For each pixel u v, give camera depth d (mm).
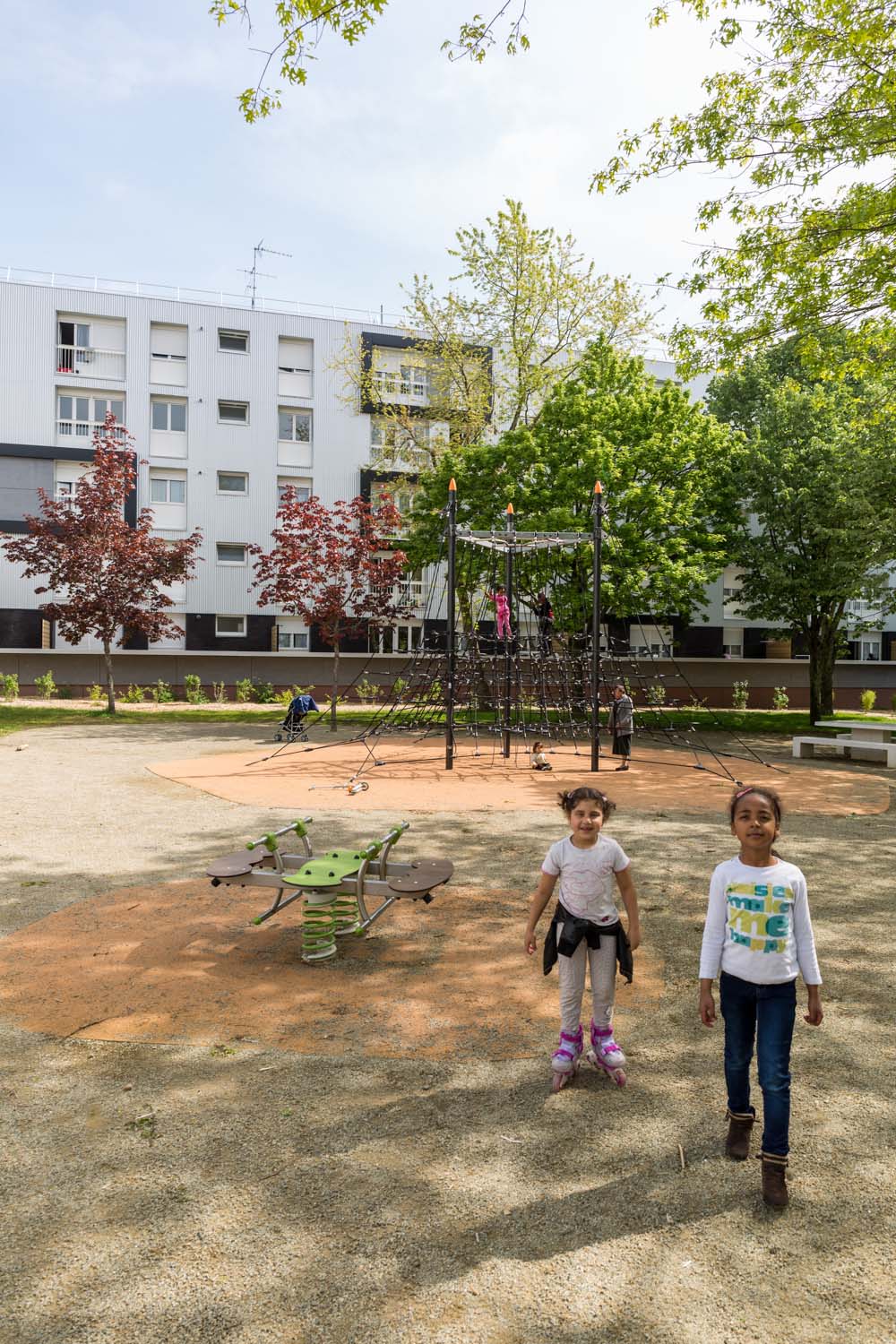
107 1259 2777
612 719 17359
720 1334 2473
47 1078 4062
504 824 10430
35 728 23188
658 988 5270
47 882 7660
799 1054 4422
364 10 6871
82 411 35312
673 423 26859
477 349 29984
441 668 23875
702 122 12062
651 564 26156
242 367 36938
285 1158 3389
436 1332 2467
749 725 27500
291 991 5180
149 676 35750
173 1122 3664
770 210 12578
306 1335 2451
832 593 25875
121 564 26062
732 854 8953
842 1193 3197
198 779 14234
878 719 29469
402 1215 3018
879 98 11188
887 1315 2559
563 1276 2715
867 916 6832
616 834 9953
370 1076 4098
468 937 6199
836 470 25172
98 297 35125
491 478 25812
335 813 11148
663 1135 3592
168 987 5219
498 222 27656
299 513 23828
